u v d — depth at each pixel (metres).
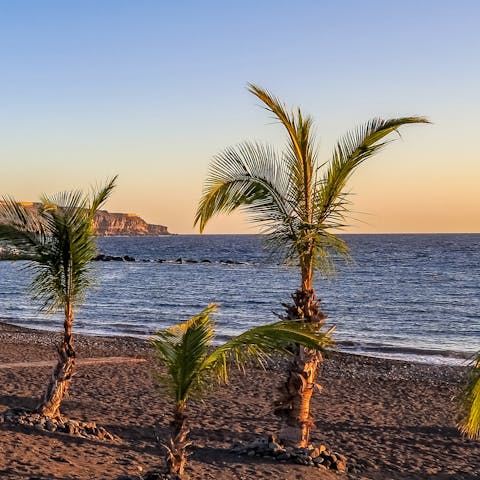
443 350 29.23
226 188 9.85
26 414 11.68
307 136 10.05
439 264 98.56
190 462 10.28
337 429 14.02
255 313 44.12
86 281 11.84
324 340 7.99
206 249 169.00
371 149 9.91
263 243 10.14
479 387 7.28
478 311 45.44
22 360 22.16
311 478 9.66
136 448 11.20
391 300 52.06
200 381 8.14
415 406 16.70
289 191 10.04
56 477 8.54
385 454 12.18
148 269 90.75
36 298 12.00
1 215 11.10
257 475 9.59
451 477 10.95
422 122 9.64
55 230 11.30
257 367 21.34
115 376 19.16
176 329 8.31
